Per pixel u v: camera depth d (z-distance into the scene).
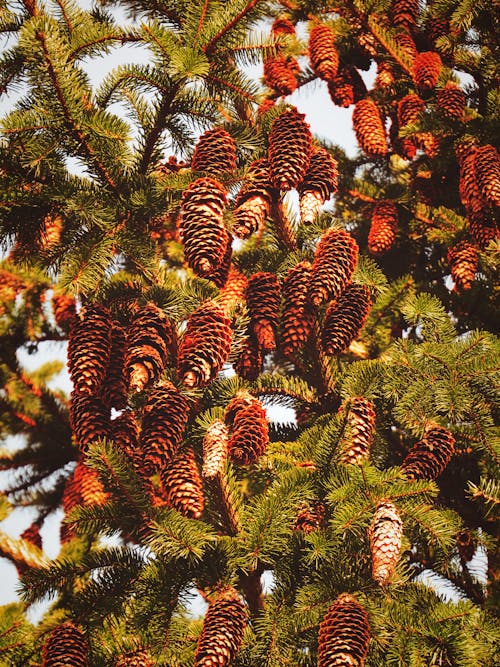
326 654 3.59
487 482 4.80
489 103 6.30
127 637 4.02
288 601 4.04
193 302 4.48
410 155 6.70
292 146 4.71
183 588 4.12
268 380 5.24
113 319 4.55
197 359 4.25
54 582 4.13
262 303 4.81
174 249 6.58
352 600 3.81
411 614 4.00
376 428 5.12
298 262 5.09
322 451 4.36
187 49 4.34
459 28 6.37
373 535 3.86
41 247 4.65
